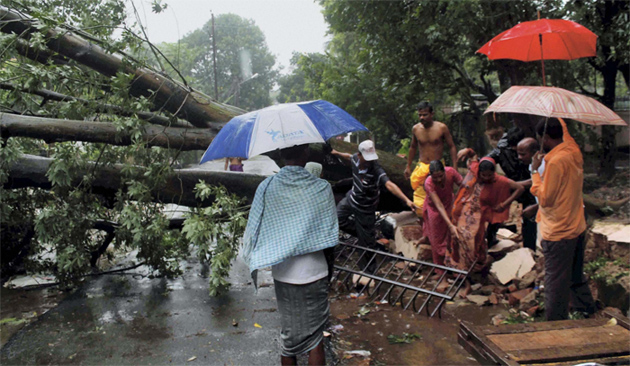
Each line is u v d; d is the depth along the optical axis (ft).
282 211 8.80
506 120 28.35
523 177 16.46
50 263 18.07
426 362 10.75
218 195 14.99
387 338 12.09
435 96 31.83
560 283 11.23
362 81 34.73
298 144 8.94
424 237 17.58
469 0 24.29
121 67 16.02
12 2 15.49
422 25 27.09
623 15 23.76
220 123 17.46
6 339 12.35
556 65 26.73
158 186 16.44
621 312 12.28
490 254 16.83
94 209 16.70
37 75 14.78
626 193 23.24
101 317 13.69
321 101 10.18
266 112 9.45
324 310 9.10
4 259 17.94
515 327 10.78
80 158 15.64
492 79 45.57
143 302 14.85
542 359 9.30
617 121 10.96
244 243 9.05
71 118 15.80
